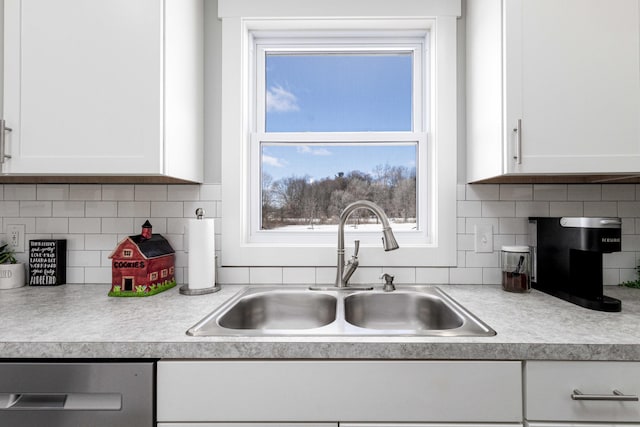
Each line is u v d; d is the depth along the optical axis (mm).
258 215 1545
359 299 1302
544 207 1417
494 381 793
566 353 788
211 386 803
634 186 1400
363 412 799
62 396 819
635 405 789
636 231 1398
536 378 796
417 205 1534
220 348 801
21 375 804
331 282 1430
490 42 1201
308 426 801
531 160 1098
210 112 1468
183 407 802
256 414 801
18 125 1111
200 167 1424
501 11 1121
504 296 1224
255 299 1285
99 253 1445
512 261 1304
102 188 1449
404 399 799
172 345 803
